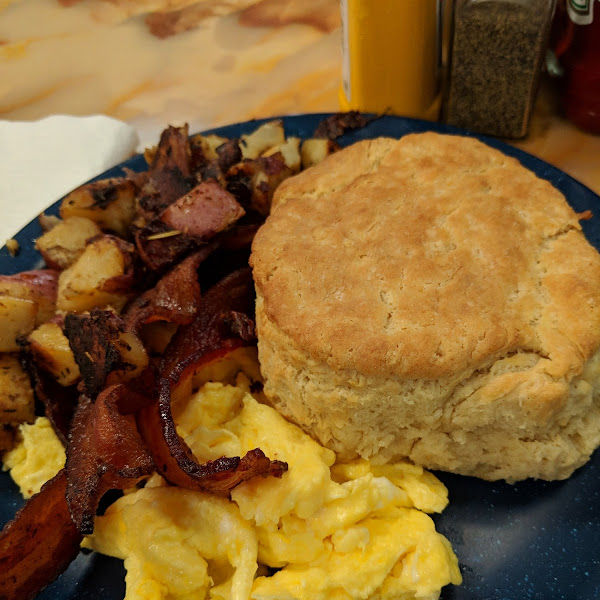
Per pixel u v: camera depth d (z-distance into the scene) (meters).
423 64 0.32
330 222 0.24
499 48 0.30
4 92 0.40
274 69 0.40
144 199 0.28
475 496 0.23
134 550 0.22
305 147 0.29
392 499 0.23
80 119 0.35
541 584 0.21
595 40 0.30
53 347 0.24
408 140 0.27
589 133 0.33
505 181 0.25
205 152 0.29
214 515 0.22
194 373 0.24
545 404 0.21
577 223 0.24
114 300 0.26
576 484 0.23
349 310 0.22
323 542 0.22
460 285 0.22
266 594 0.21
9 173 0.34
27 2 0.46
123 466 0.21
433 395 0.22
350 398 0.22
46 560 0.22
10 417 0.25
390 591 0.22
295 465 0.23
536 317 0.22
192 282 0.25
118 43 0.43
